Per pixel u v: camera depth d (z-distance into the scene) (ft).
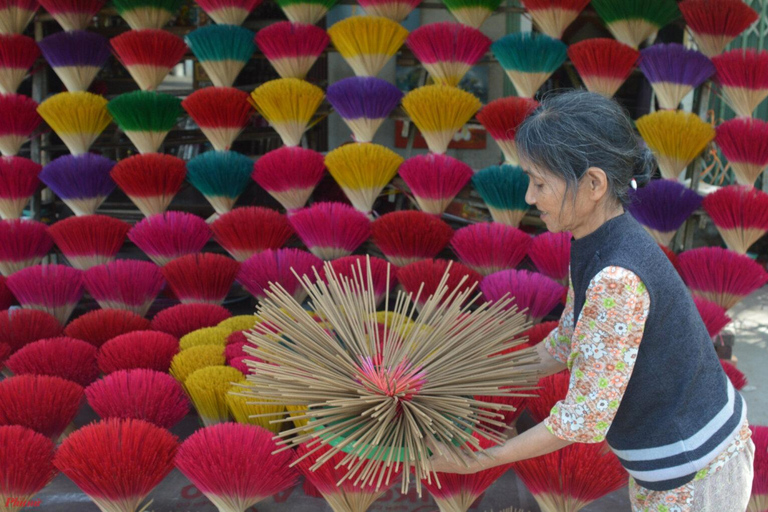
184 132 9.20
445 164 7.63
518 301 6.55
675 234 8.07
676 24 8.27
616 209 3.24
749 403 7.83
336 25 7.88
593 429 3.15
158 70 8.23
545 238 7.27
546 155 3.06
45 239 8.11
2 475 4.33
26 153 9.98
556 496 4.47
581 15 8.39
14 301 7.82
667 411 3.29
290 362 3.73
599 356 3.10
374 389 3.55
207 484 4.33
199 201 9.30
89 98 8.14
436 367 3.81
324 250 7.53
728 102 7.87
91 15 8.85
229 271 7.32
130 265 7.30
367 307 4.30
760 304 11.08
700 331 3.28
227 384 5.08
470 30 7.77
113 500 4.34
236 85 10.85
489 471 4.42
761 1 12.68
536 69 7.64
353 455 3.55
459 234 7.42
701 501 3.36
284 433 3.46
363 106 7.77
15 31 8.64
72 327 6.57
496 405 3.62
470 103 7.65
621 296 3.03
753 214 7.12
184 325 6.68
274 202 9.14
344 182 7.83
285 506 4.95
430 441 3.46
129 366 5.70
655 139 7.44
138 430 4.47
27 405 4.99
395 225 7.34
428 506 5.06
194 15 10.07
